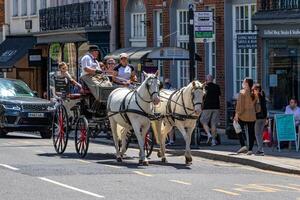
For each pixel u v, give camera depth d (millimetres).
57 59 52625
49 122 37156
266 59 34062
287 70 33156
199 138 30844
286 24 32156
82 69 27016
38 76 57125
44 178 21219
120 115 25031
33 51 56031
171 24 40844
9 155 27484
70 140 34750
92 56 27203
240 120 27266
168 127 25562
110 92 26516
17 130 36875
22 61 57562
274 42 33594
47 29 53469
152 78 24156
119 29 45781
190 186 19938
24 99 37500
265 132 30234
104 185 19953
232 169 24359
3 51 60562
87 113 27062
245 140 29734
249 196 18453
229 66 37062
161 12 42000
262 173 23594
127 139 26266
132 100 24516
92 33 46719
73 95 27344
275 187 20172
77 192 18812
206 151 28094
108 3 46781
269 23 32906
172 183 20438
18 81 39156
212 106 31016
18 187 19656
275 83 33812
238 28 36594
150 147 26953
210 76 31266
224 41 37031
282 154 27344
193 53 29656
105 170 23062
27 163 24844
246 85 27203
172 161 26438
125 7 45031
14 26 61531
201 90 24219
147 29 42906
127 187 19625
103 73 27000
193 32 29484
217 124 32250
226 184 20500
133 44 44875
